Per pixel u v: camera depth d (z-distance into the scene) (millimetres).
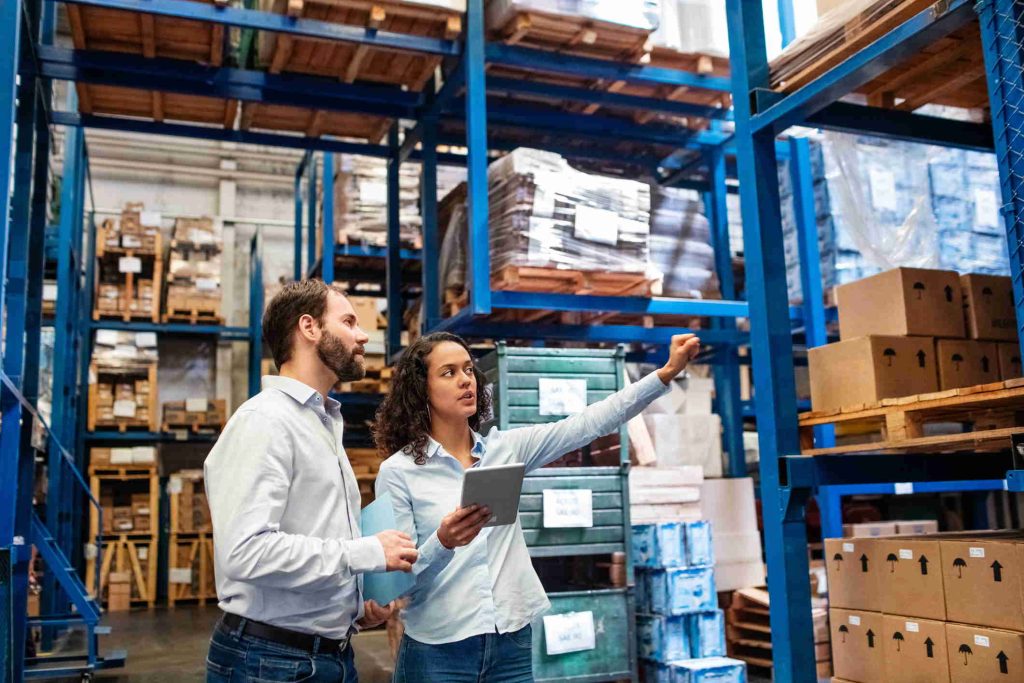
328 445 2381
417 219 10203
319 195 12438
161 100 7352
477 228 5859
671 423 7277
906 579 4211
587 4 6109
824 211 8156
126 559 12086
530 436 3098
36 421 6648
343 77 6887
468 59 6113
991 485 6211
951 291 4559
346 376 2459
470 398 2943
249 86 6789
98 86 7109
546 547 5074
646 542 5754
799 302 8156
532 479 5090
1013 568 3707
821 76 4215
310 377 2422
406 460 2900
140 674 7105
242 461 2143
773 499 4328
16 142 6184
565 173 6074
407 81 7070
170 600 12070
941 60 4516
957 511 9414
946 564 4008
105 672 7203
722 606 7012
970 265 7184
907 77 4801
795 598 4195
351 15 6125
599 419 3105
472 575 2729
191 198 14727
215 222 13242
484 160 5969
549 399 5219
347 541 2182
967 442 3803
